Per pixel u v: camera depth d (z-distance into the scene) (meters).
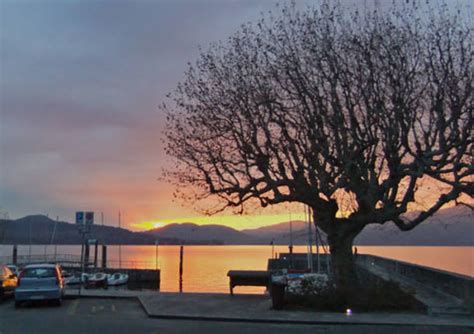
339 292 17.52
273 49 18.42
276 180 19.19
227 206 20.44
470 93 16.86
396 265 28.28
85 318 16.39
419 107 17.75
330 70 17.94
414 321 15.19
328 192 18.36
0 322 15.41
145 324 15.13
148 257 175.12
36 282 19.48
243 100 18.81
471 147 17.56
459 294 17.53
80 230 23.23
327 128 18.64
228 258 172.25
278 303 17.45
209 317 16.02
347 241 19.47
